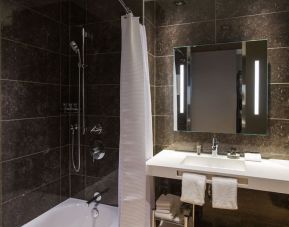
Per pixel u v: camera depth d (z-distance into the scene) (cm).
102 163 220
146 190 180
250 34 190
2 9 162
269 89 185
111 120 214
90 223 214
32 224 187
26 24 182
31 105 189
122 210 167
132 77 164
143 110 167
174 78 213
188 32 209
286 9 179
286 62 179
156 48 219
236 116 194
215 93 200
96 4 215
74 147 231
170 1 213
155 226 188
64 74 225
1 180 164
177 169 165
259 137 189
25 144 184
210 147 203
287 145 181
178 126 213
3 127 165
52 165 213
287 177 143
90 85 221
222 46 197
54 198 216
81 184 231
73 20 225
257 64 187
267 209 187
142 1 193
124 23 165
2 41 162
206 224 205
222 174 155
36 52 192
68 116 232
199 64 205
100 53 215
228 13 195
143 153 167
